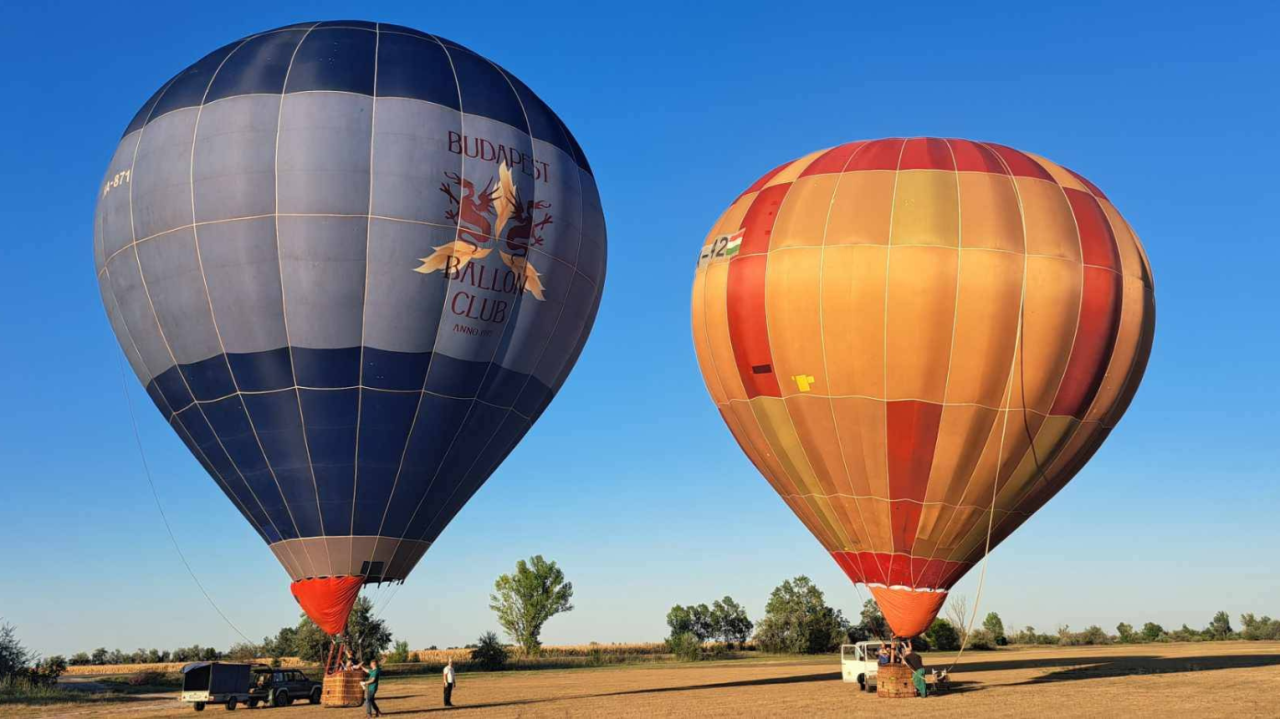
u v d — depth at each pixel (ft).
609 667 203.62
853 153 84.17
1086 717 67.15
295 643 213.46
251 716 93.76
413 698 108.68
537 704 92.43
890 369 76.13
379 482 80.07
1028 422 77.30
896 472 78.13
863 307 76.02
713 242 87.61
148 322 80.84
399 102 80.28
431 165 79.51
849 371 77.15
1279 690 90.89
